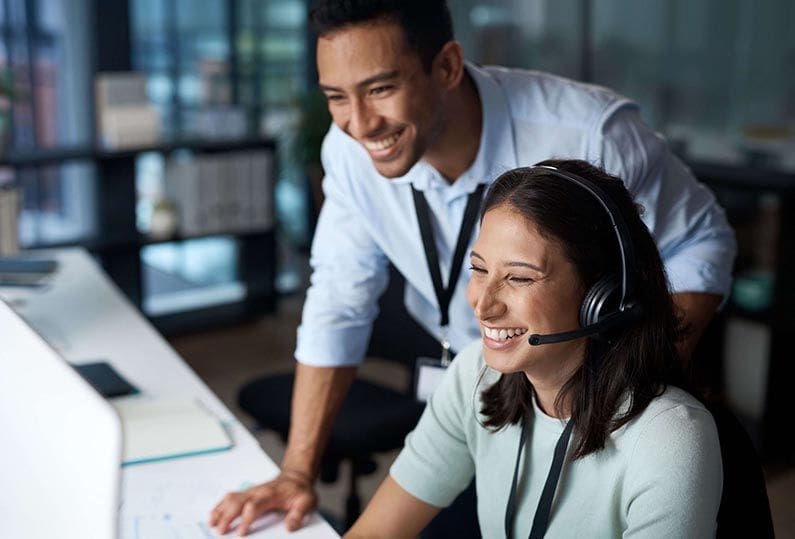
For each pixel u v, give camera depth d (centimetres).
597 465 138
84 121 472
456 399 159
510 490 150
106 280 304
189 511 168
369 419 256
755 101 390
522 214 130
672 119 417
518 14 462
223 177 476
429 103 163
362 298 200
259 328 497
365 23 155
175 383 223
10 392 94
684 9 406
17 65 452
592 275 131
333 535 164
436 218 193
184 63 498
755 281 365
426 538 212
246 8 511
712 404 140
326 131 456
